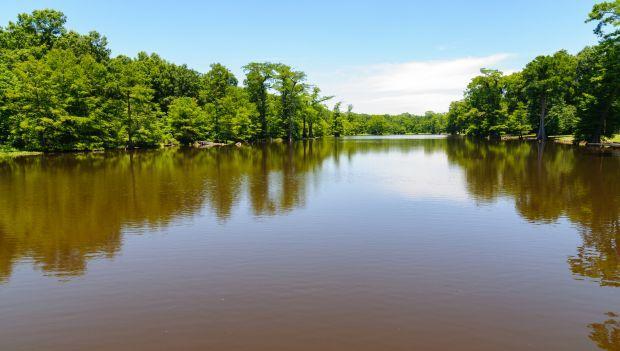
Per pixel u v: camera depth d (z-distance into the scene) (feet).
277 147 237.86
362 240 45.03
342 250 41.57
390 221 53.52
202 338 24.66
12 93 167.22
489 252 40.75
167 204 65.05
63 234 48.19
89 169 114.52
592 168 104.63
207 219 55.16
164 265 37.68
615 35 158.10
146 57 325.83
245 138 296.71
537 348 23.45
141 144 224.74
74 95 181.68
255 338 24.53
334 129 465.47
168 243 44.52
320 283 33.01
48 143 176.55
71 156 161.17
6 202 66.74
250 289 31.96
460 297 30.27
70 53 201.98
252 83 309.83
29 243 44.88
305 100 344.28
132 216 56.95
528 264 37.32
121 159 148.97
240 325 26.18
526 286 32.32
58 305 29.71
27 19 255.91
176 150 206.18
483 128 327.88
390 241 44.60
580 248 41.88
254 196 71.77
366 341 24.11
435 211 59.16
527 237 45.85
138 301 30.09
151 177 97.30
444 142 286.66
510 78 305.12
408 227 50.47
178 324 26.48
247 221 53.98
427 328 25.66
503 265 37.11
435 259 38.73
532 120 270.67
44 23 262.26
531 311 28.04
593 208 59.72
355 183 86.79
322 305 29.01
